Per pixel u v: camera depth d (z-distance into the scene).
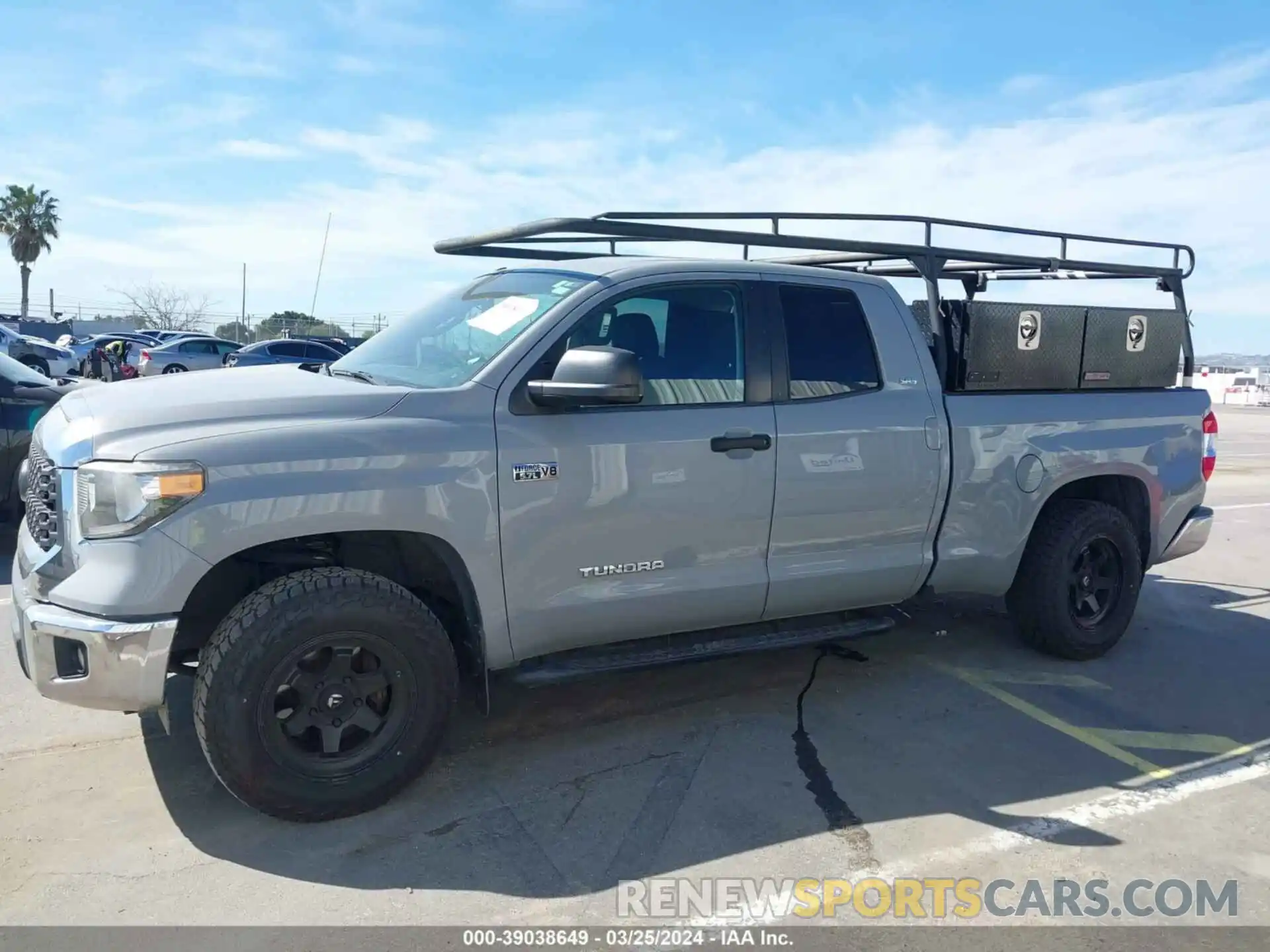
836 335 4.44
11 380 7.17
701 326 4.11
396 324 4.60
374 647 3.41
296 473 3.27
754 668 5.10
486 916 2.92
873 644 5.54
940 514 4.66
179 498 3.14
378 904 2.97
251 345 28.67
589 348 3.49
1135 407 5.33
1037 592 5.11
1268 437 22.92
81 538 3.22
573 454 3.72
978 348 4.80
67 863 3.17
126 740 4.07
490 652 3.71
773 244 4.48
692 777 3.85
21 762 3.87
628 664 3.97
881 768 3.96
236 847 3.28
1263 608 6.57
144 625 3.12
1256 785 3.89
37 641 3.22
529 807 3.58
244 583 3.67
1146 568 5.62
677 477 3.92
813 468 4.23
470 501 3.53
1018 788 3.82
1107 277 5.92
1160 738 4.34
